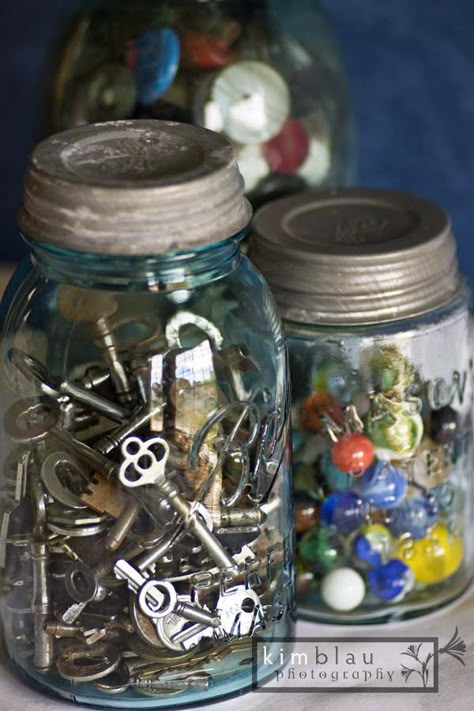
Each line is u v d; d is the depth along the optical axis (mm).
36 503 832
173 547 827
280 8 1088
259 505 861
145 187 755
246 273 861
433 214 979
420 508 958
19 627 893
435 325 921
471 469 1030
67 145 816
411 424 924
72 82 1073
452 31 1348
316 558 961
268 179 1068
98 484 814
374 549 951
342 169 1160
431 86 1373
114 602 834
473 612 992
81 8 1096
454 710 873
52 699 883
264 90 1046
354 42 1364
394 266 903
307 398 933
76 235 764
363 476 934
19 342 856
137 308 812
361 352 912
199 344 814
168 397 808
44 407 835
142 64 1027
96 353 828
